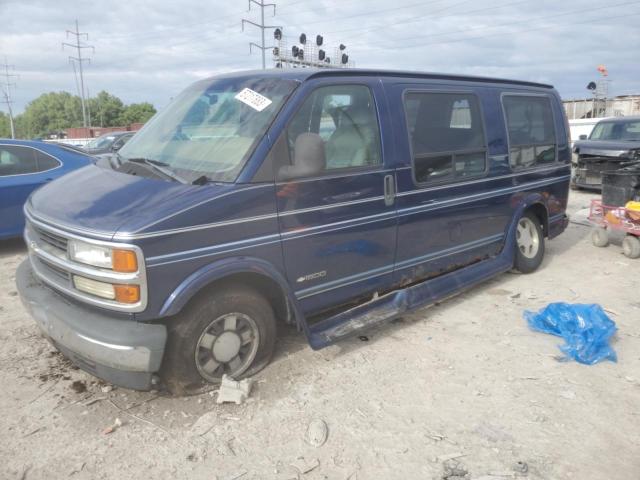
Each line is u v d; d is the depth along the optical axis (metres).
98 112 111.75
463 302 5.34
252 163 3.43
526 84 6.07
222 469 2.84
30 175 6.96
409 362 4.04
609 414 3.38
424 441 3.09
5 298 5.29
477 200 5.22
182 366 3.35
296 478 2.78
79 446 3.01
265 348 3.76
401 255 4.50
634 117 12.79
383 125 4.24
